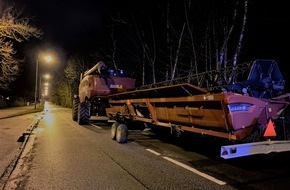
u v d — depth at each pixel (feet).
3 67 63.67
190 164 23.15
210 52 55.72
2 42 57.88
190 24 60.59
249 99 19.60
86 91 56.65
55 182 18.70
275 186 17.51
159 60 73.92
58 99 292.20
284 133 21.63
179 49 62.95
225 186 17.57
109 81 53.01
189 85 21.67
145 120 32.37
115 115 42.55
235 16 48.52
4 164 23.40
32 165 23.20
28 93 264.93
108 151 28.78
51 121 68.74
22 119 74.84
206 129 22.77
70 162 24.08
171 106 26.25
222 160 24.45
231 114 19.17
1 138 38.11
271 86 22.61
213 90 23.75
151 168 21.94
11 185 18.22
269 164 22.95
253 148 18.34
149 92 27.86
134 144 32.94
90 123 62.23
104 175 20.15
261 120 20.34
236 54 45.93
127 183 18.33
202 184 17.98
